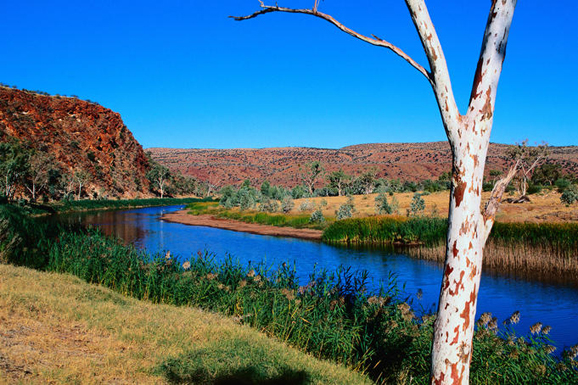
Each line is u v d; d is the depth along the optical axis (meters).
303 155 193.75
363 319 7.62
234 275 10.28
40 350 5.09
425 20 3.54
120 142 110.19
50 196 71.69
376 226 28.67
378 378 6.63
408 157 170.12
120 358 5.28
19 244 12.38
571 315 12.09
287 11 4.09
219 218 50.47
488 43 3.56
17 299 6.85
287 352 6.57
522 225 20.66
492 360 6.55
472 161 3.58
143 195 104.62
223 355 5.85
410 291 14.66
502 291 15.07
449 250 3.66
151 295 10.20
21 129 83.19
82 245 12.20
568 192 37.69
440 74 3.60
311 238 31.66
